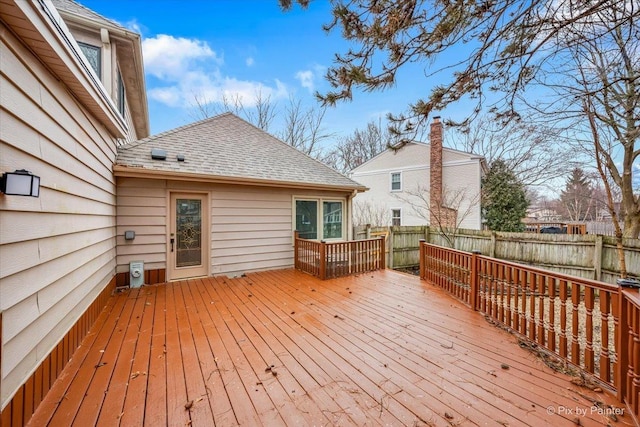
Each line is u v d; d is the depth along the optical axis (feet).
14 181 5.42
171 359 8.66
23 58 6.26
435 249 17.75
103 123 13.07
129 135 23.91
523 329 10.28
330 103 9.46
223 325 11.39
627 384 6.43
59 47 6.88
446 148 41.52
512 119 10.84
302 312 12.94
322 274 19.20
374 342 9.87
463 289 14.44
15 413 5.56
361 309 13.37
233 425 5.95
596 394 6.98
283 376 7.75
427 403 6.64
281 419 6.11
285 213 23.12
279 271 21.97
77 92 9.16
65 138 8.50
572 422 6.01
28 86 6.46
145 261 17.65
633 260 16.71
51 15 6.24
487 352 9.18
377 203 48.75
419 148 44.19
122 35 16.01
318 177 24.73
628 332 6.61
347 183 25.68
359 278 19.88
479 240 24.35
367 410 6.40
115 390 7.11
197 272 19.67
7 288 5.48
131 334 10.47
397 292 16.30
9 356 5.46
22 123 6.20
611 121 15.26
